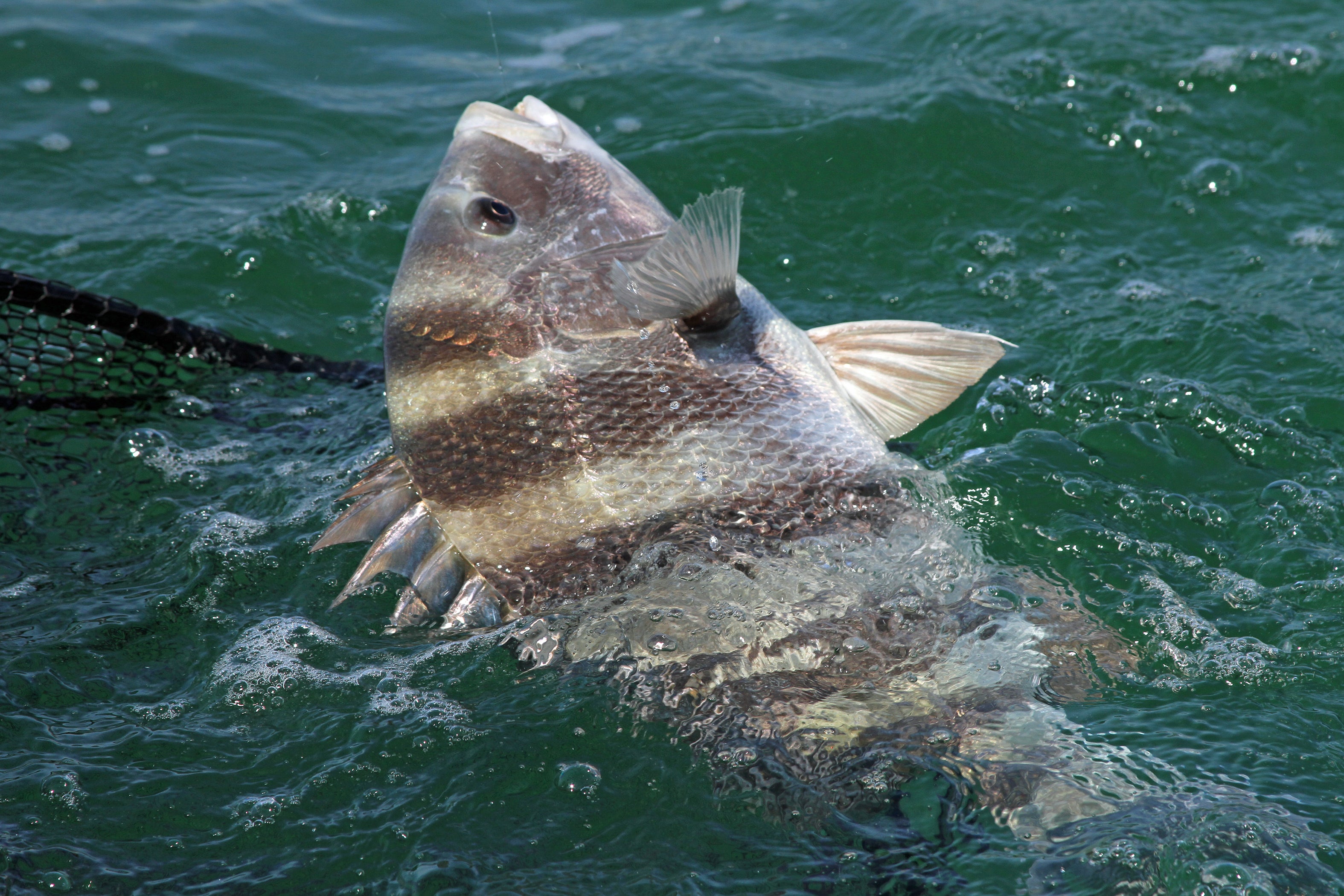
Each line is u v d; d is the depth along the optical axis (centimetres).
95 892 340
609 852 350
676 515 413
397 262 724
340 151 808
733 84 837
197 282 691
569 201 494
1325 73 803
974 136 773
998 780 357
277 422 591
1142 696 396
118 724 399
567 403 426
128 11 946
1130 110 790
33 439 568
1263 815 344
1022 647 403
